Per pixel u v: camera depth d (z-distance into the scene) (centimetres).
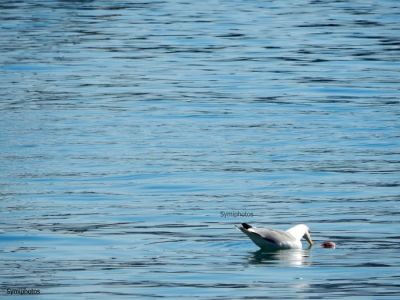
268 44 6912
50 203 3438
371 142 4338
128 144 4291
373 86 5553
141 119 4769
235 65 6175
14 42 6850
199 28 7531
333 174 3834
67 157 4062
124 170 3875
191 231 3134
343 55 6494
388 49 6719
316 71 5978
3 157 4050
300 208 3403
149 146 4256
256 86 5566
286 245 2914
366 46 6825
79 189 3622
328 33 7362
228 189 3638
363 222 3231
